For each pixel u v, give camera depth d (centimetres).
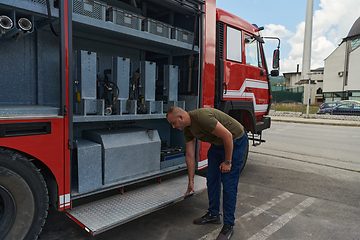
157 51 381
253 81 467
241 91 435
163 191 289
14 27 195
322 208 334
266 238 256
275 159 604
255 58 485
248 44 460
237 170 253
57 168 209
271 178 456
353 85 3475
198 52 356
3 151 182
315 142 862
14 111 185
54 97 285
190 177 278
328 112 1927
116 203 253
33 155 194
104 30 267
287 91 2380
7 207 192
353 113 1838
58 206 215
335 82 3812
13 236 196
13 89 256
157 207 249
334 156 652
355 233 272
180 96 372
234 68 416
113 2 327
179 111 238
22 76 261
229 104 404
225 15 406
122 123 354
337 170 520
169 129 417
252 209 324
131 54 377
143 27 300
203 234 260
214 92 373
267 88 517
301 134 1059
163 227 271
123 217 224
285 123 1562
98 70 302
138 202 257
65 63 208
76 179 245
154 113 315
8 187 188
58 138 206
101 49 338
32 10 194
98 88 305
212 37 364
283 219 299
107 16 268
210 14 360
